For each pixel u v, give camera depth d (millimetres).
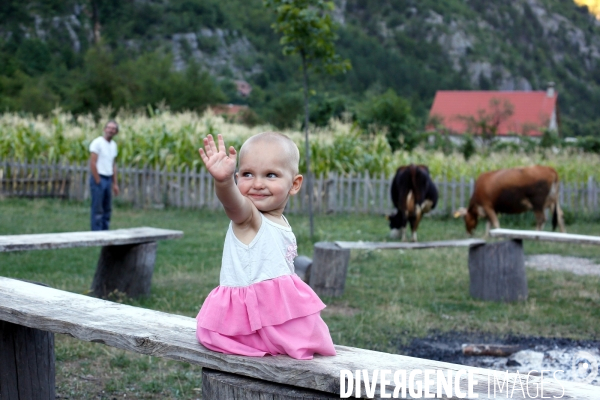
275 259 2686
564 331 6555
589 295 8250
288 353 2689
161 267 9156
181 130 17594
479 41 160000
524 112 66188
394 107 31031
